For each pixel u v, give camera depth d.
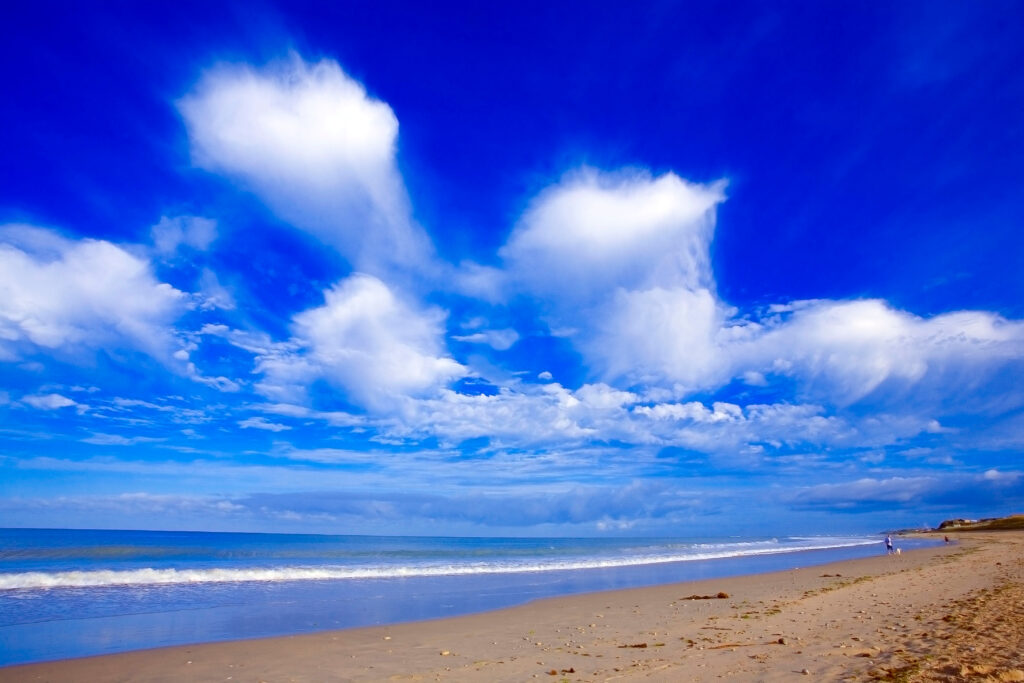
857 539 111.50
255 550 46.53
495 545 81.00
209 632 13.52
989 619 11.33
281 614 16.11
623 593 21.39
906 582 21.52
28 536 75.31
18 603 17.19
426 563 36.84
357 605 18.06
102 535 98.88
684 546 74.06
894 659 7.95
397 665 9.88
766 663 8.45
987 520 143.88
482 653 10.84
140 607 16.91
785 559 44.09
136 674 9.52
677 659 9.27
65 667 10.00
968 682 6.40
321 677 9.09
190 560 36.09
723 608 16.25
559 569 34.06
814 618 13.33
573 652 10.52
